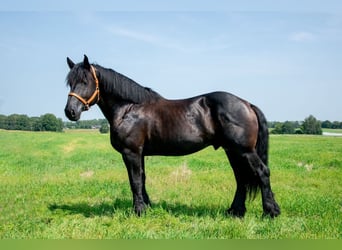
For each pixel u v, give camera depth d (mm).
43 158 18500
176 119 5754
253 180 5941
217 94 5773
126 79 6113
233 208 6070
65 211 6703
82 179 10492
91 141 34625
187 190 8609
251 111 5711
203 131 5727
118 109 6086
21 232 5371
